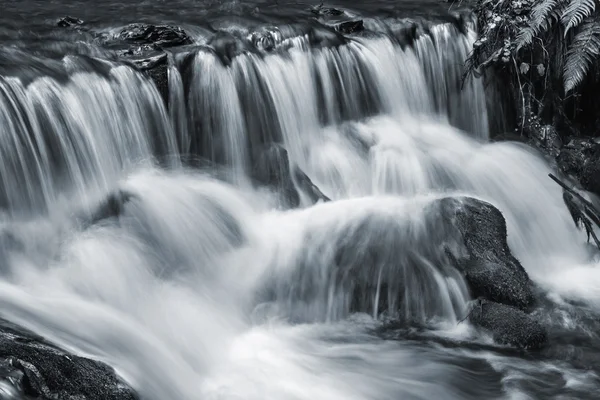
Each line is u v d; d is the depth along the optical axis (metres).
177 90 7.90
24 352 4.54
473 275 6.72
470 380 5.92
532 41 9.42
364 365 6.06
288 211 7.62
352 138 8.73
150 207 7.05
